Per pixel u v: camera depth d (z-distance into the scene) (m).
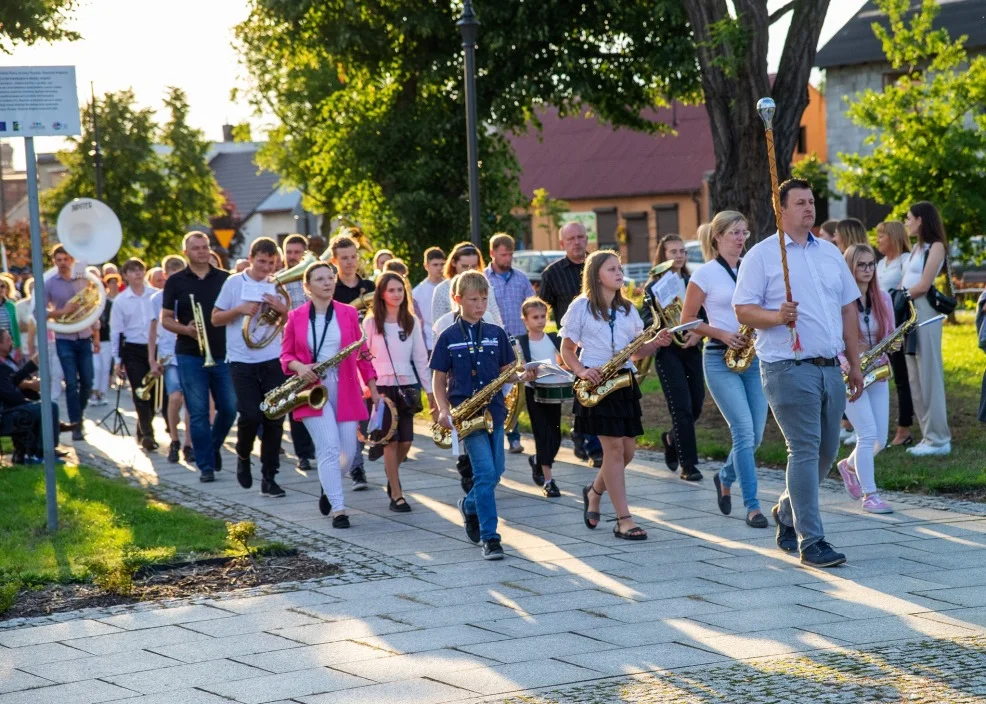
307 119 37.81
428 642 5.73
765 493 9.23
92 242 13.98
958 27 39.31
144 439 13.03
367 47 23.94
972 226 25.56
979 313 8.91
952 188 25.19
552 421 9.63
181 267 13.14
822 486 9.34
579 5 22.75
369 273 13.51
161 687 5.23
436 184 25.41
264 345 9.93
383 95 26.02
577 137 62.12
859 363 7.30
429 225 25.33
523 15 22.28
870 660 5.14
